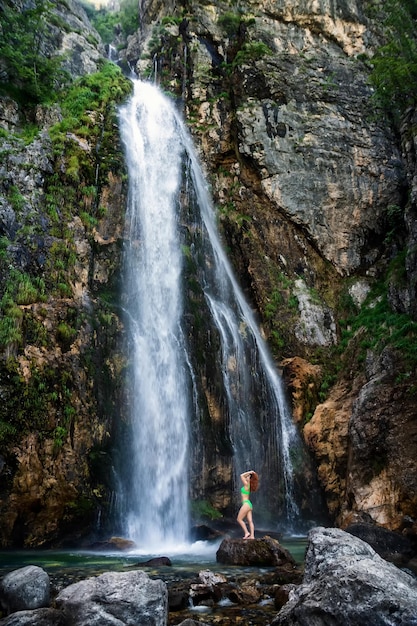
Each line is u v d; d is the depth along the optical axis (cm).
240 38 3114
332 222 2722
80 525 1545
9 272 1739
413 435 1642
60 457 1570
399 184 2856
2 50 2448
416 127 2655
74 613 602
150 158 2497
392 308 2277
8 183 1942
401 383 1756
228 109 2914
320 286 2628
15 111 2348
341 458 1945
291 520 1959
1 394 1527
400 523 1532
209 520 1761
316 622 571
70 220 2022
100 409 1723
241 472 1969
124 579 638
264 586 869
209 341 2161
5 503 1459
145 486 1725
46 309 1741
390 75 2589
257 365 2273
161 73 3072
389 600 545
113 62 3262
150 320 2056
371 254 2727
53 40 2895
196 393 2014
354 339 2342
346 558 658
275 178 2717
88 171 2189
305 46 3120
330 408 2084
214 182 2762
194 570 997
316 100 2914
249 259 2541
